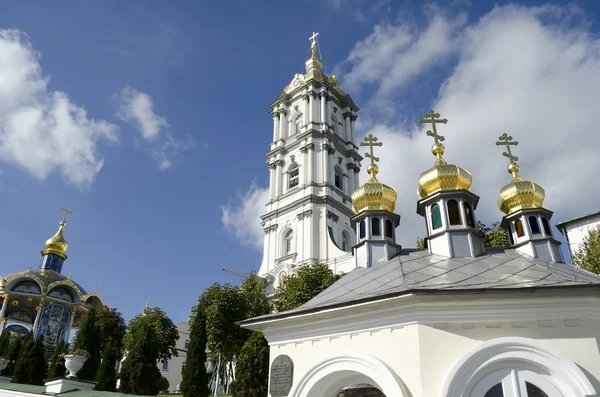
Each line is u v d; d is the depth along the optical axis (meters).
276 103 59.34
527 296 8.73
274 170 54.88
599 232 25.62
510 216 13.83
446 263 11.51
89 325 25.03
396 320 9.37
